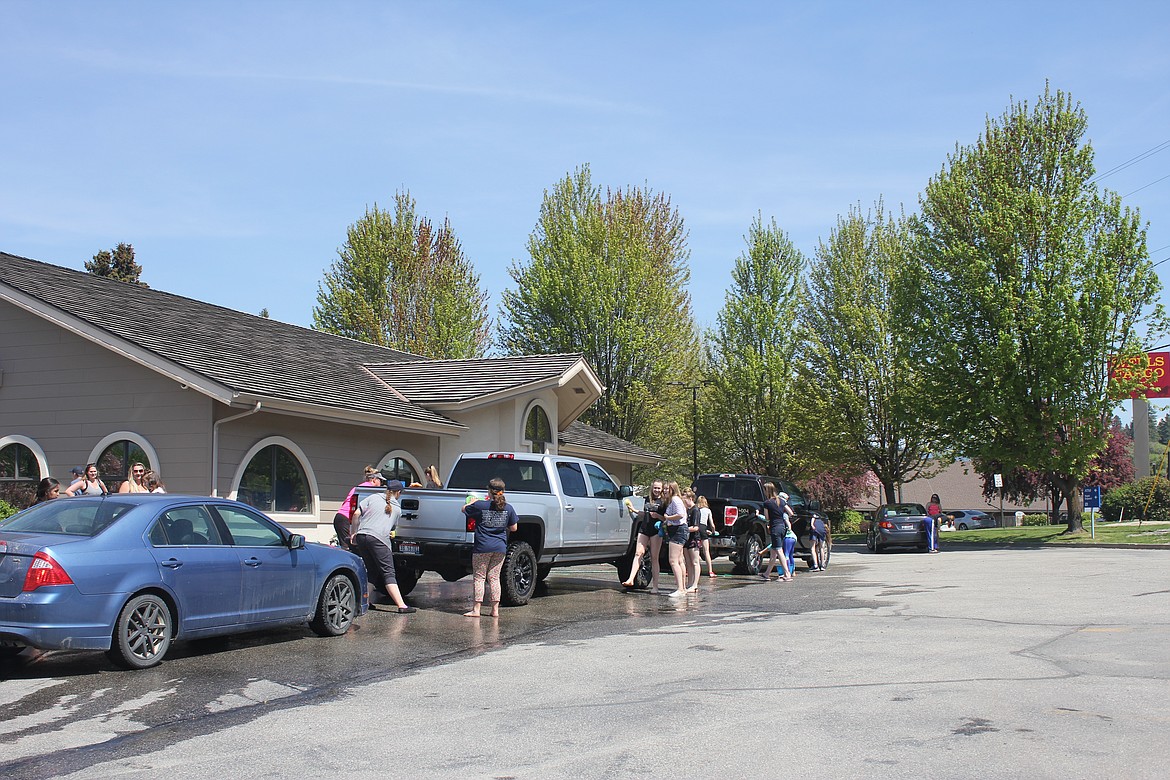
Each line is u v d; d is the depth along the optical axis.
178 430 16.67
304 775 6.02
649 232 47.22
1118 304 33.16
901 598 15.47
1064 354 32.84
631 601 15.62
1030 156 35.94
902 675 8.78
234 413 16.64
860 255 45.06
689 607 14.71
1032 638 10.81
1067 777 5.70
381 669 9.58
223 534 10.53
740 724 7.07
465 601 15.55
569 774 5.92
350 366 24.12
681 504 16.25
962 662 9.36
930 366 36.41
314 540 18.86
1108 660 9.34
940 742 6.47
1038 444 33.75
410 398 22.69
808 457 45.88
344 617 11.90
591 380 26.28
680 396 47.09
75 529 9.59
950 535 42.88
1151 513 45.97
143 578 9.45
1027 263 34.69
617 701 7.94
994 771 5.83
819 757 6.18
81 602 8.92
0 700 8.21
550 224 43.84
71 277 20.09
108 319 17.53
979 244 35.50
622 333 41.44
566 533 16.09
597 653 10.35
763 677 8.83
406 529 14.90
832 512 54.69
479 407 22.70
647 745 6.55
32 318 17.88
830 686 8.36
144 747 6.71
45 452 17.58
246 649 10.80
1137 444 47.97
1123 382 32.88
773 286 46.19
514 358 25.86
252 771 6.11
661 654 10.22
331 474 19.44
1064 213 33.97
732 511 21.17
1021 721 7.00
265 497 17.78
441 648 10.84
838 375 44.66
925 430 39.03
